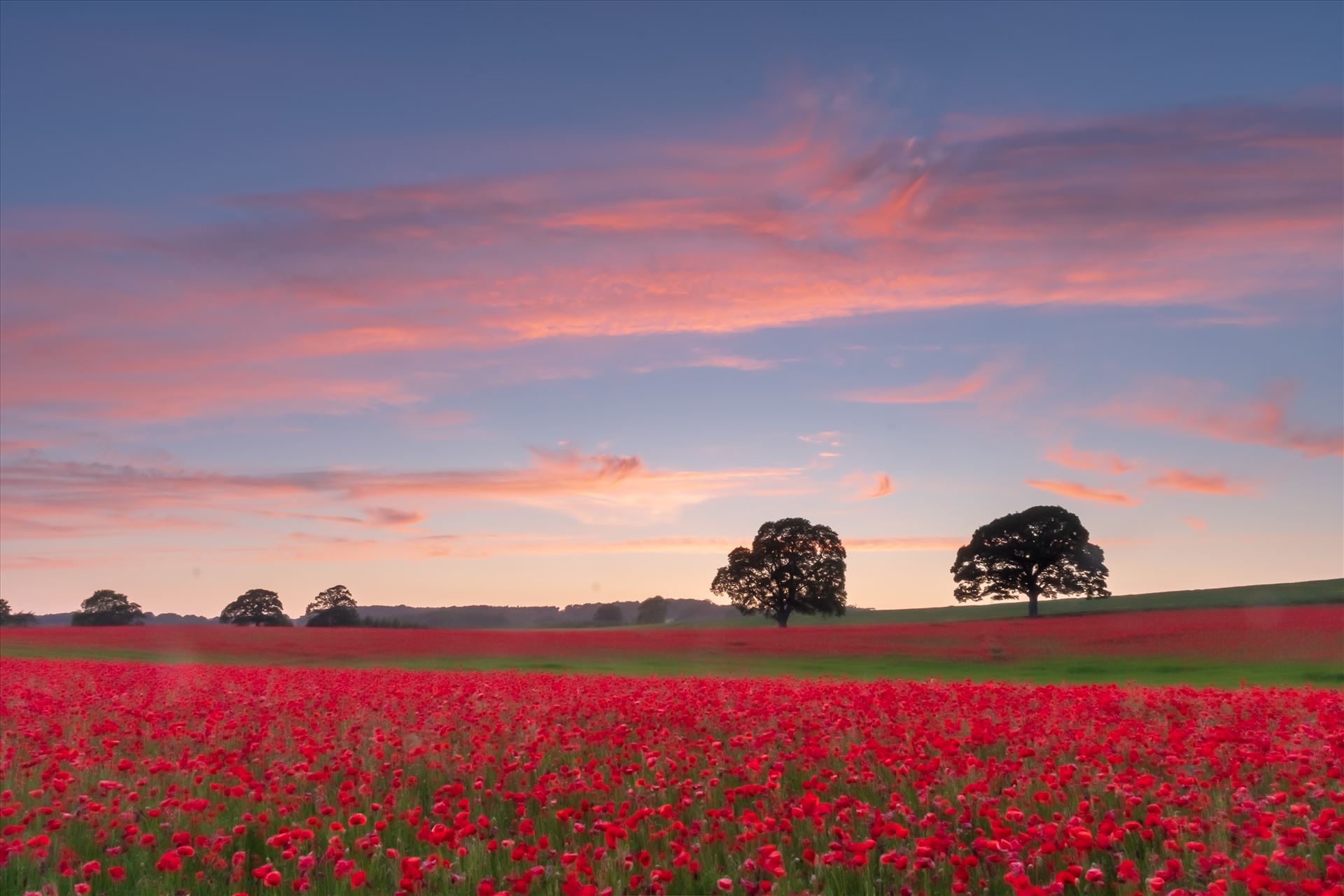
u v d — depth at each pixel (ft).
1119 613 277.64
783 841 27.02
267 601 417.49
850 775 34.50
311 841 28.35
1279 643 168.96
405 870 22.58
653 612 601.21
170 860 23.70
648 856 25.62
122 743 46.24
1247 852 23.06
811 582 322.75
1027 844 24.63
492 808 33.83
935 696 59.11
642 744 44.83
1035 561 307.17
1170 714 47.52
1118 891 22.54
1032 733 42.83
